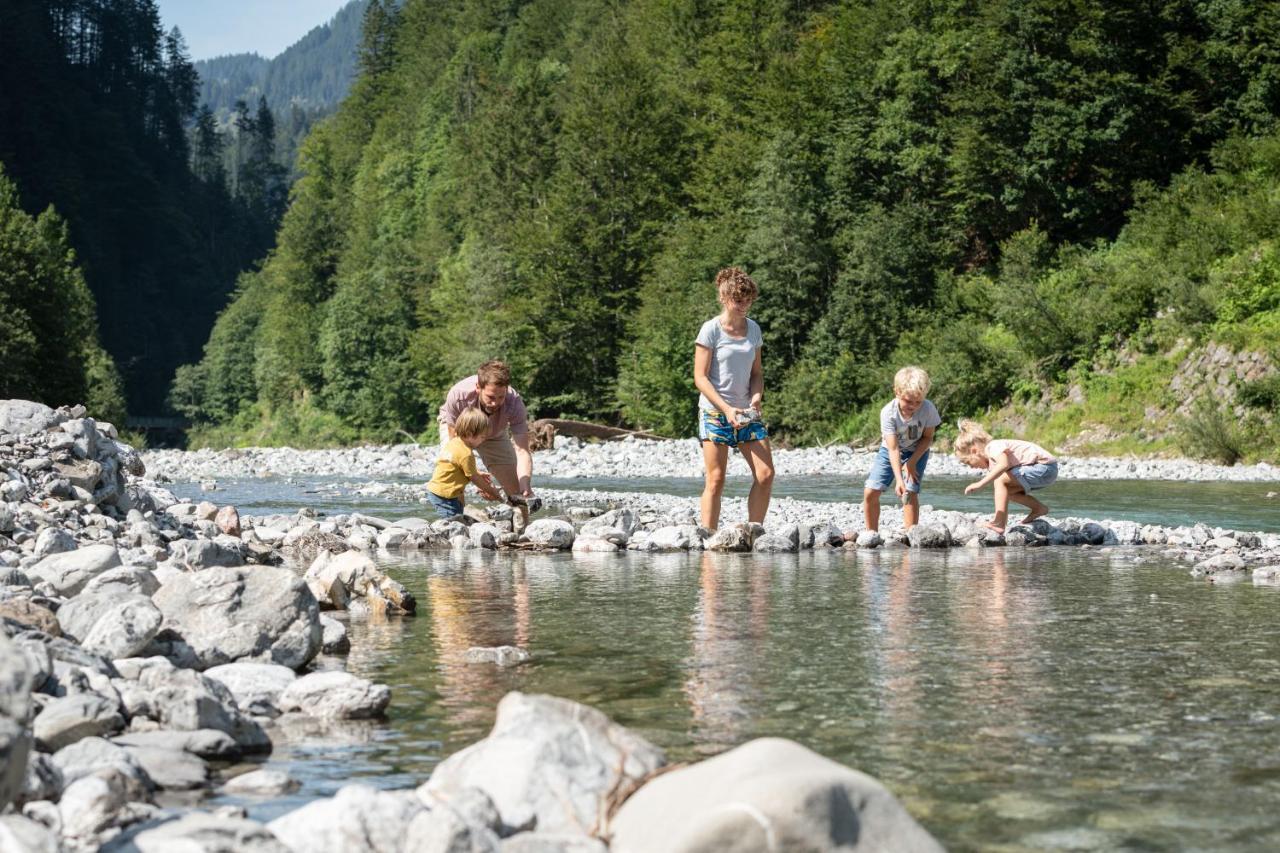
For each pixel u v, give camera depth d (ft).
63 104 430.20
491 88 268.41
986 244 145.38
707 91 193.47
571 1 307.37
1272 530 34.91
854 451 108.47
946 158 139.95
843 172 146.20
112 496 27.91
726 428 29.94
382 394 231.71
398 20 425.28
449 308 209.77
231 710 10.61
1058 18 137.28
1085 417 107.04
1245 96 134.62
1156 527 30.96
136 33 570.46
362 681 11.71
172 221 464.24
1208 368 100.37
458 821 7.23
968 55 141.18
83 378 175.22
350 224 326.24
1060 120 132.36
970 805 8.56
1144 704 11.70
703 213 170.91
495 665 13.82
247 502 46.14
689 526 29.27
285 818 7.65
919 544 29.07
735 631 16.16
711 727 10.77
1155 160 138.51
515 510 29.86
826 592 20.26
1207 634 15.85
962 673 13.23
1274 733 10.58
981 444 31.04
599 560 25.95
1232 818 8.28
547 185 202.59
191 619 13.83
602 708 11.53
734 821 6.89
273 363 295.48
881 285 135.85
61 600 14.75
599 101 181.68
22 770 7.12
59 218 211.00
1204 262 112.06
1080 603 18.83
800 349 143.23
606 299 174.09
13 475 25.77
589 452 99.86
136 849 7.16
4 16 420.77
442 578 22.50
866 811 7.10
